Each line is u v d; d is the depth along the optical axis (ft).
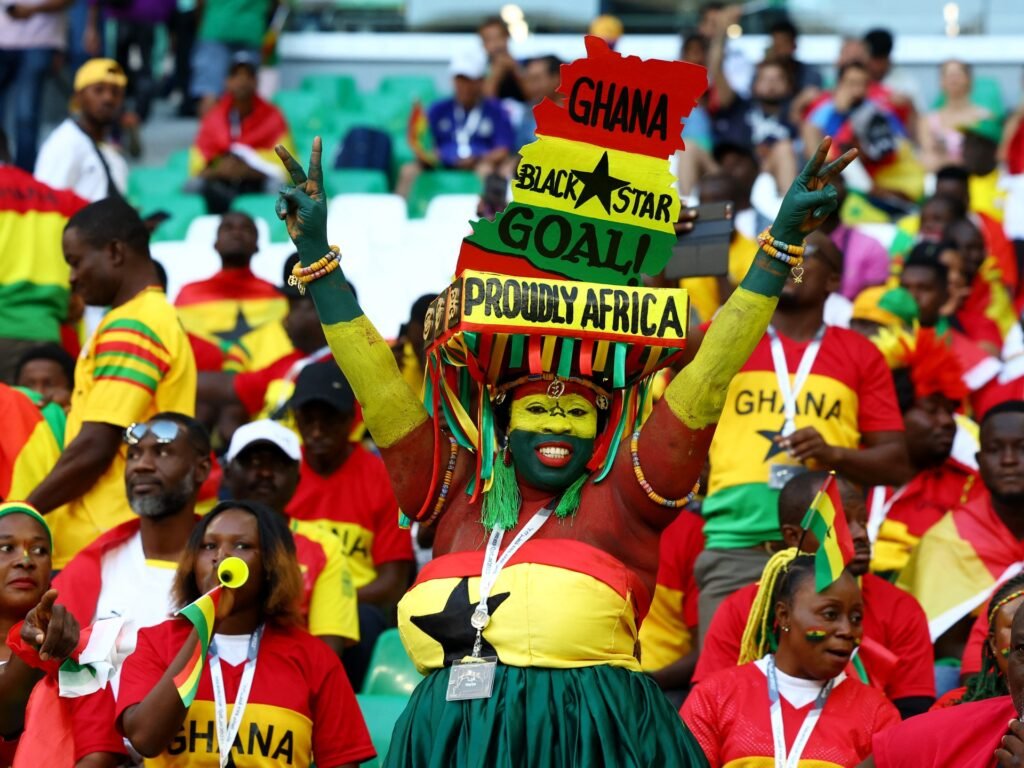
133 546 19.63
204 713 16.89
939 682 20.79
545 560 13.39
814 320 22.31
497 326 13.33
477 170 43.80
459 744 13.02
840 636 17.16
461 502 14.01
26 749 16.44
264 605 17.46
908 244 34.78
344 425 24.20
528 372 13.79
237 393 28.27
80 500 21.30
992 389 29.48
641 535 13.66
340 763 17.34
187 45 52.95
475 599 13.38
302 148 48.98
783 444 21.27
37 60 40.60
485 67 46.26
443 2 55.62
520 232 13.80
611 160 13.80
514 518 13.76
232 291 31.65
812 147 41.73
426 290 35.96
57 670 16.44
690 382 13.17
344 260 36.47
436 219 39.58
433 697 13.33
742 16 54.19
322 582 20.70
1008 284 34.91
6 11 40.47
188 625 17.15
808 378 21.88
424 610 13.52
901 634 19.70
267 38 51.96
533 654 13.19
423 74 54.90
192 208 41.63
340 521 24.14
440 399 14.01
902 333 26.17
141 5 51.06
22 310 28.81
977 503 22.45
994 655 17.75
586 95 13.69
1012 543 22.04
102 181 33.60
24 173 29.30
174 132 51.01
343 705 17.49
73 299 29.96
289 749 17.04
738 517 21.40
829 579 16.15
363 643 22.17
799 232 13.15
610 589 13.34
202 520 17.79
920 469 25.31
